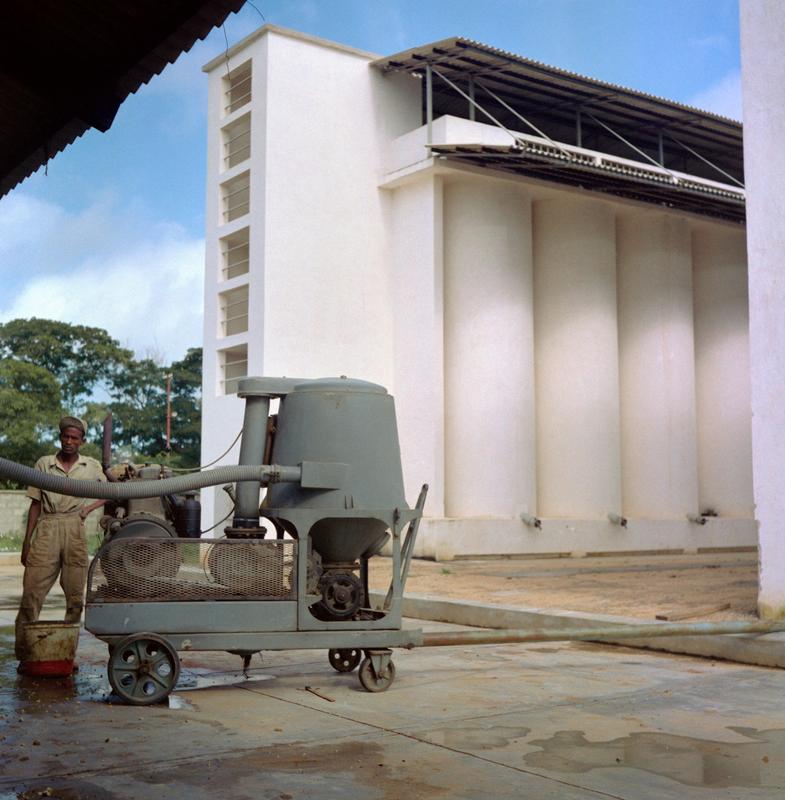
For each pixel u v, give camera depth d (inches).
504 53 858.8
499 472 876.0
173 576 241.1
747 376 1062.4
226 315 945.5
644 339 1011.9
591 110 981.2
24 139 240.8
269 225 867.4
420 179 898.7
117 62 199.6
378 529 261.4
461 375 886.4
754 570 695.1
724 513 1053.2
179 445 1951.3
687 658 314.8
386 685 253.6
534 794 162.6
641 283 1016.2
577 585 538.3
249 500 262.1
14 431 1541.6
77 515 280.8
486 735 203.8
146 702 233.6
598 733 205.8
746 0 363.6
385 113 939.3
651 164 1128.8
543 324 960.3
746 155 358.0
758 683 266.5
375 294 915.4
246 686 261.0
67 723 212.5
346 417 257.6
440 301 884.0
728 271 1075.9
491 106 1003.9
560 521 902.4
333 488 251.3
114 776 171.5
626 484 1012.5
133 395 1957.4
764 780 171.2
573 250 951.0
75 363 1923.0
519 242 906.1
